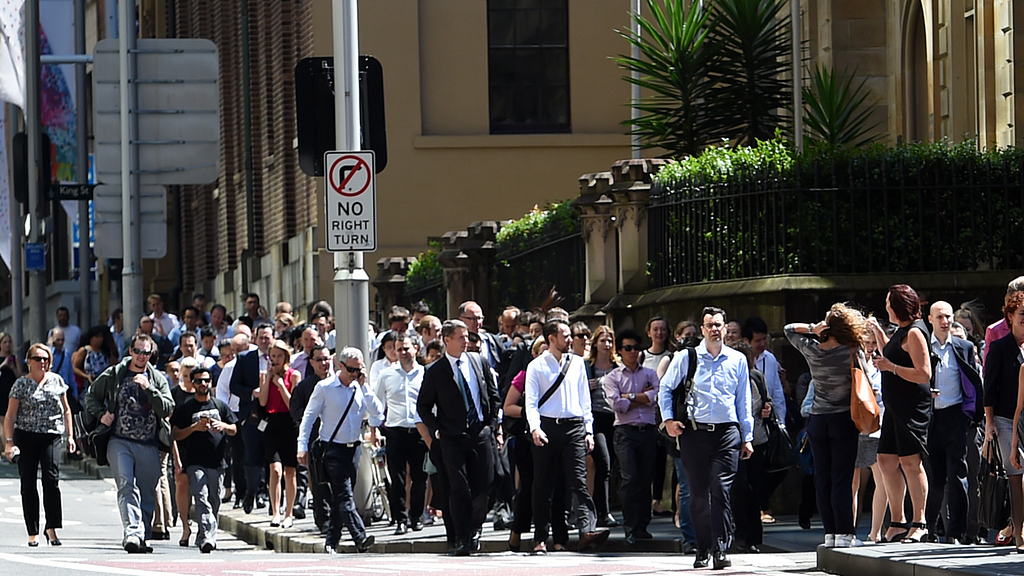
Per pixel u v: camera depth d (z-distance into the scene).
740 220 49.41
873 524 38.53
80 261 90.81
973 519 39.25
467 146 92.81
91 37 152.38
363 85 50.12
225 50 113.69
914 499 36.94
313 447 45.09
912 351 36.28
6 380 81.56
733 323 43.25
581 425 41.44
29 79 87.12
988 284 47.34
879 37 73.81
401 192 92.56
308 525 51.25
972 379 38.09
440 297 74.19
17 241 95.81
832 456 36.31
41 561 39.53
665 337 44.72
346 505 44.81
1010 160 48.12
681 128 61.06
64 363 79.75
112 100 69.88
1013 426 35.59
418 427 44.09
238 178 111.19
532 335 49.19
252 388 56.22
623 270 54.06
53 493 46.41
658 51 61.56
